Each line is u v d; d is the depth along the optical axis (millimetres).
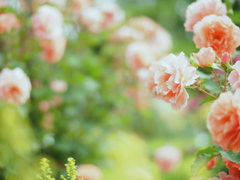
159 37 2297
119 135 2086
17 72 1647
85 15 2109
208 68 1254
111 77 2158
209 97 1324
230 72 1251
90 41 2119
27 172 1591
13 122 1618
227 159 1275
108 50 2242
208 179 1333
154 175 2105
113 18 2238
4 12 1778
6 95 1640
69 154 1938
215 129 1136
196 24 1327
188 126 3357
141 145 2160
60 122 1990
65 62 2035
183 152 2703
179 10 4707
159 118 3209
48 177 1296
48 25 1836
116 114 2184
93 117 2096
